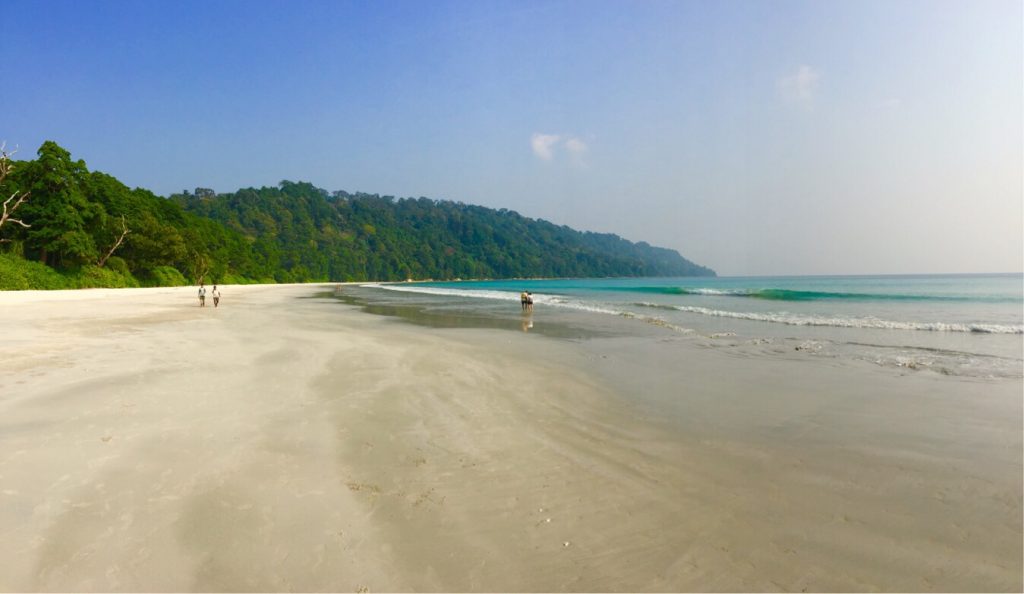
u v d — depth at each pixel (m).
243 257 114.25
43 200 50.25
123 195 70.50
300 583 3.41
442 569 3.62
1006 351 13.05
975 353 12.79
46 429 6.20
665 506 4.62
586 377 10.16
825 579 3.53
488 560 3.75
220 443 5.90
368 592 3.35
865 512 4.49
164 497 4.52
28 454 5.37
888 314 24.28
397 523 4.24
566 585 3.47
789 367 11.21
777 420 7.25
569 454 5.90
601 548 3.93
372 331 17.89
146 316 22.81
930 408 7.79
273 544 3.86
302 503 4.52
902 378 9.98
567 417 7.38
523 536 4.09
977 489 4.91
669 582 3.51
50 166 49.88
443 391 8.80
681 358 12.40
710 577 3.56
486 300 43.88
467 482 5.09
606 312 27.73
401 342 14.84
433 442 6.23
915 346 14.05
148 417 6.79
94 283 54.28
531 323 21.41
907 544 3.96
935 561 3.72
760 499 4.76
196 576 3.43
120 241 61.75
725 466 5.56
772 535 4.12
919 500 4.70
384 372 10.27
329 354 12.30
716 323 20.95
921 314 24.12
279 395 8.20
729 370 10.91
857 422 7.11
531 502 4.68
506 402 8.18
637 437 6.53
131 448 5.64
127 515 4.18
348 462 5.52
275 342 14.28
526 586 3.46
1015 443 6.18
